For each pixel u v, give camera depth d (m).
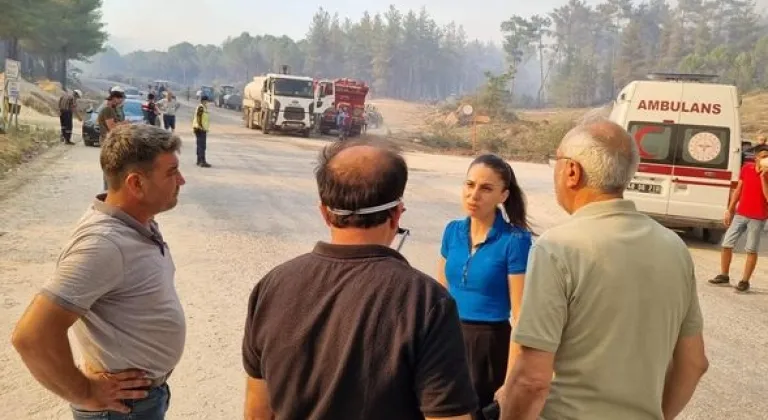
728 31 136.25
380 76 155.38
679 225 11.99
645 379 2.23
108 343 2.42
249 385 2.10
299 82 34.09
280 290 1.97
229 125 40.94
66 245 2.40
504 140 39.22
